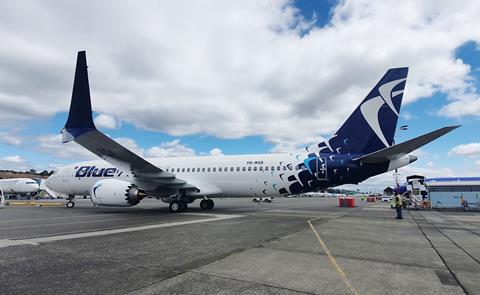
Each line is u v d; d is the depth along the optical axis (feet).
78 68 53.06
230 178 70.23
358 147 62.28
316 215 62.34
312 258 22.67
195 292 15.16
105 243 28.43
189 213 65.36
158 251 24.84
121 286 16.07
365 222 49.52
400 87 60.49
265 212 69.36
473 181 102.27
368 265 20.79
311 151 66.54
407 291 15.57
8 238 31.24
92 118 53.01
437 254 24.56
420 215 70.69
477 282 17.13
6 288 15.78
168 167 76.64
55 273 18.48
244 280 17.17
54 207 94.84
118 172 78.13
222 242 29.04
